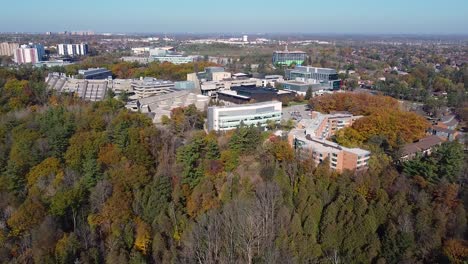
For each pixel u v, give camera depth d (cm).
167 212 15150
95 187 16462
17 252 14050
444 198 14625
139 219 15250
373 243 13012
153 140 19762
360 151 18125
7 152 19462
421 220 13500
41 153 18950
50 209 15375
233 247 13262
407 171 16762
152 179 17138
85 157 18875
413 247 12850
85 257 12938
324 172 16088
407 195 15050
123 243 14112
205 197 15400
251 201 14375
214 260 12850
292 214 14188
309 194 15000
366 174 16088
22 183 17938
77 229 14875
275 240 13112
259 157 18125
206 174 16938
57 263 12888
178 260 12925
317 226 14162
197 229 13650
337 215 14188
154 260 13550
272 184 15112
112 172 17125
